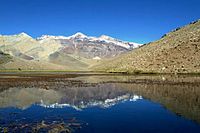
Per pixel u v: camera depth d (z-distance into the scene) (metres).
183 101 38.12
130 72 148.88
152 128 23.28
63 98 44.91
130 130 22.77
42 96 47.25
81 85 69.69
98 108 34.50
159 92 50.62
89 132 22.12
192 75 110.31
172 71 131.50
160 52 159.12
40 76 120.44
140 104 37.06
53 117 28.75
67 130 22.75
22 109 34.09
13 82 79.88
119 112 31.31
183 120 26.03
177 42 163.12
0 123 25.75
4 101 41.16
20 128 23.55
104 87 63.94
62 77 112.25
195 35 160.62
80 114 30.36
